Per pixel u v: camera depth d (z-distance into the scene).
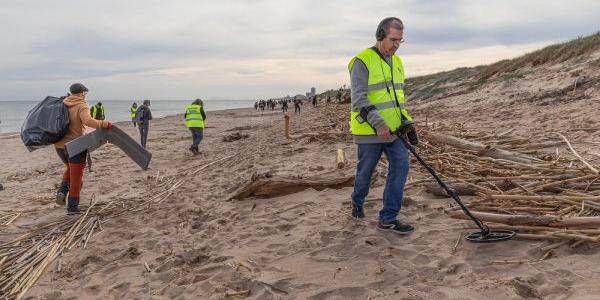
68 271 3.96
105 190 7.75
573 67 16.20
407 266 3.24
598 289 2.52
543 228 3.38
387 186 3.90
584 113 9.91
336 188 5.69
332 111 26.06
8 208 6.79
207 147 14.89
